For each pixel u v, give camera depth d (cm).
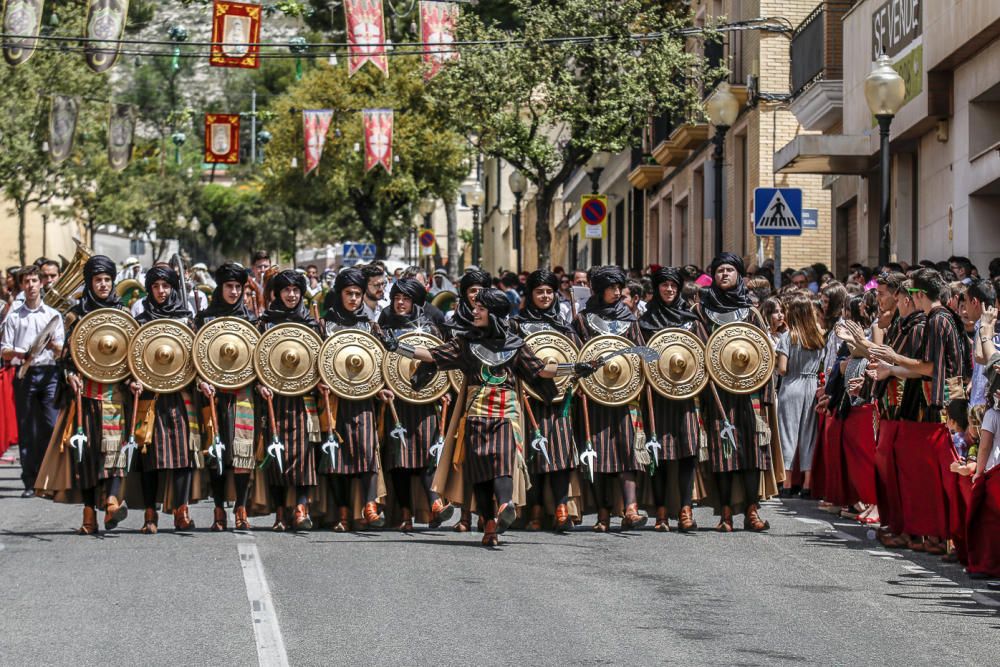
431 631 1306
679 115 5150
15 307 2452
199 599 1447
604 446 1930
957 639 1314
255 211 14150
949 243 3359
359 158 7894
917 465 1775
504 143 4481
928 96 3325
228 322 1917
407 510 1984
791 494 2408
